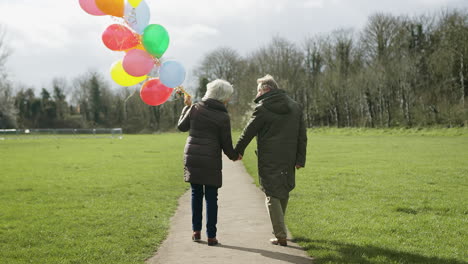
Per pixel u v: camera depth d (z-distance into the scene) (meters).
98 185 10.38
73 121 92.88
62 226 5.99
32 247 4.95
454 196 8.12
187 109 5.36
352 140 32.53
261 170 4.74
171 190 9.63
